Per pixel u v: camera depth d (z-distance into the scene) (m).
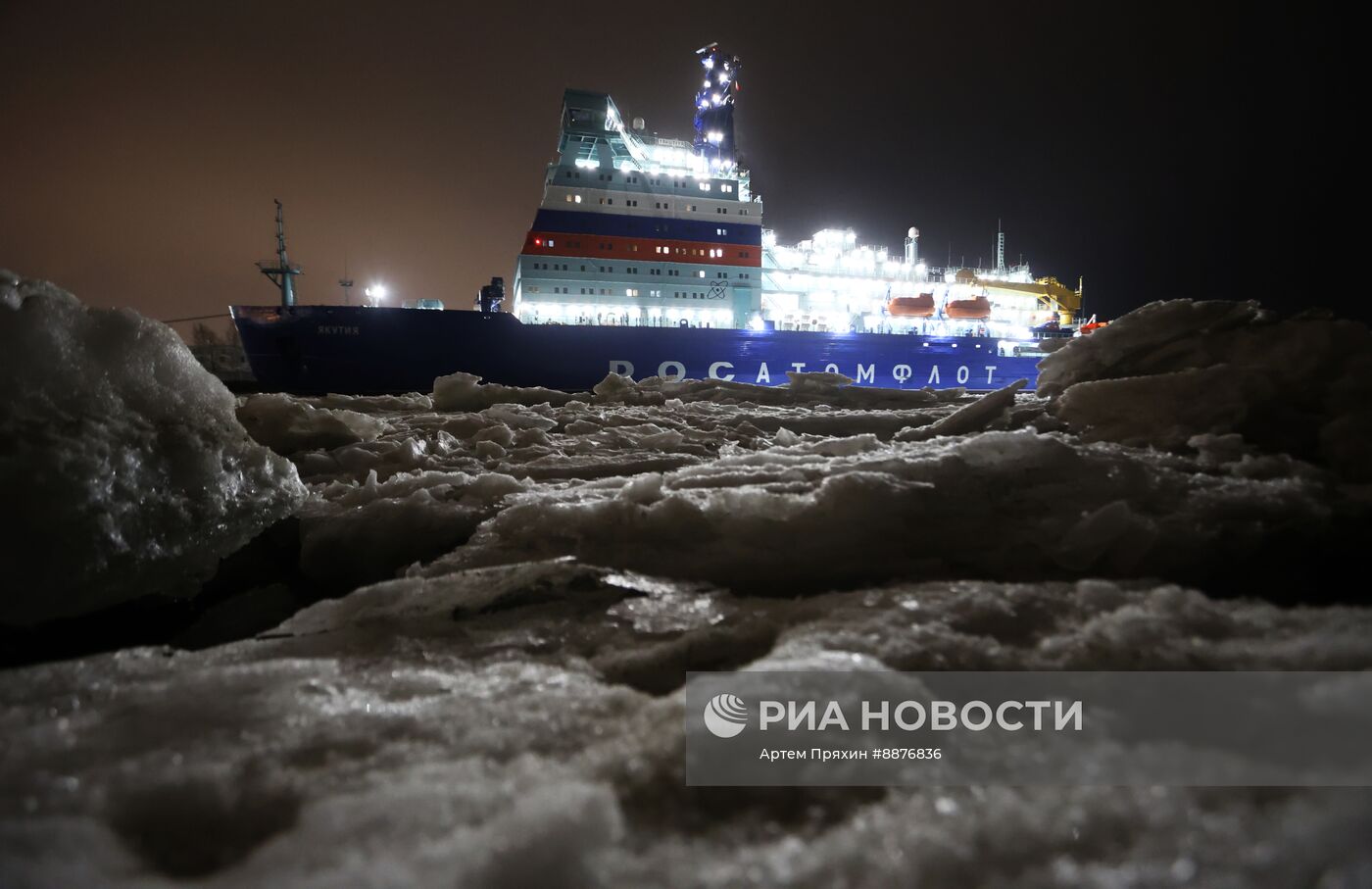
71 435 2.67
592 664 1.91
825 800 1.20
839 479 2.95
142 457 2.89
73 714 1.51
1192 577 2.60
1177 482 3.11
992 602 2.13
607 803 1.12
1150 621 1.86
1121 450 3.73
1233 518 2.81
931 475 3.19
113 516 2.67
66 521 2.50
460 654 1.98
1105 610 2.08
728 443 5.73
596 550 2.85
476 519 3.40
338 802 1.14
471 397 10.16
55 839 1.04
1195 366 4.67
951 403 10.03
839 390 10.84
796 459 4.02
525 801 1.12
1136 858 0.99
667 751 1.33
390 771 1.28
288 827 1.13
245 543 3.35
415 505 3.45
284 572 3.38
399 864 0.99
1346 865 0.94
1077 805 1.12
